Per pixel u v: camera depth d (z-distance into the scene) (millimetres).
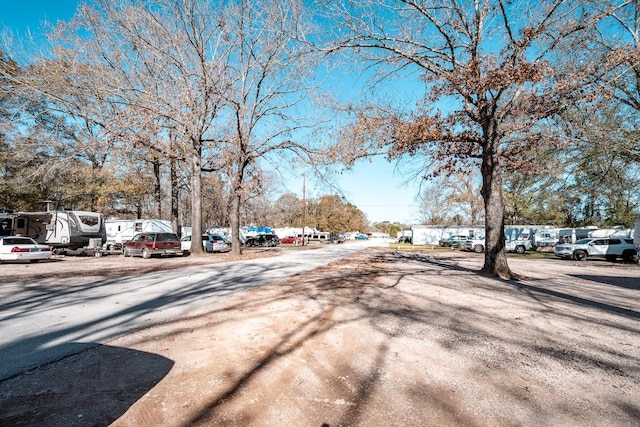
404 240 67688
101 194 26891
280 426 2701
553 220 45875
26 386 3365
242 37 20125
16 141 20875
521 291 9430
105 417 2807
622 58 10398
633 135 17406
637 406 3168
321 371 3785
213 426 2682
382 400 3150
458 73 11047
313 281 10766
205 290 8984
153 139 19812
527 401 3211
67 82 17781
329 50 12445
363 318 6105
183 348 4465
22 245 16406
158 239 20734
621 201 22172
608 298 8750
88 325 5543
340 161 13383
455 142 13320
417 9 12016
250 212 61719
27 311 6516
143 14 18266
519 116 12758
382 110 12883
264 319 5965
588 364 4176
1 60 18984
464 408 3041
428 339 4980
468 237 43688
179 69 20078
